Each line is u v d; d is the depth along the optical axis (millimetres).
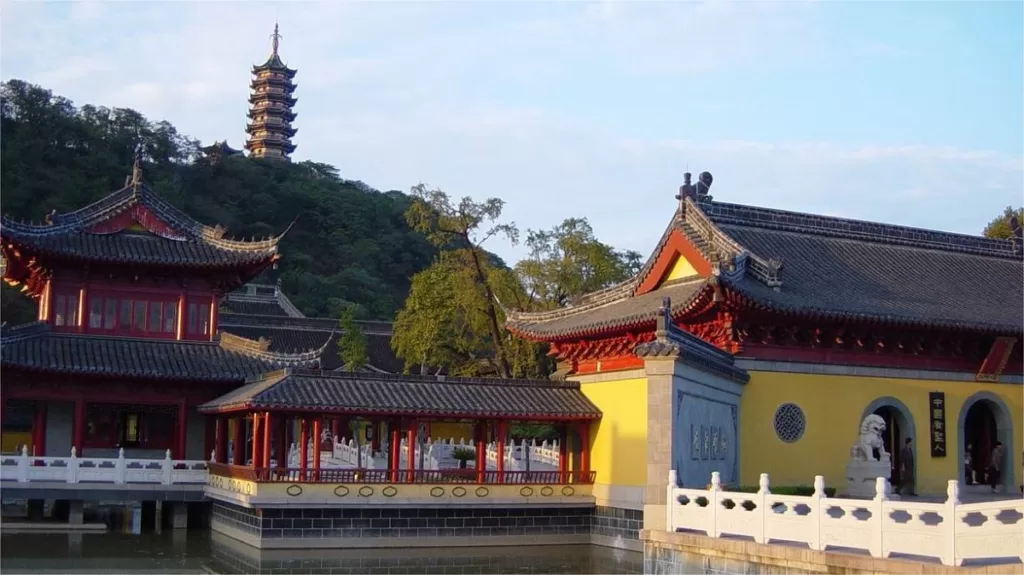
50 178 122812
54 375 51594
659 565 29234
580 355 46500
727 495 28062
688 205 45906
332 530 39625
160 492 47281
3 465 45469
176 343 56125
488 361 71250
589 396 44656
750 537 27562
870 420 42031
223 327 89000
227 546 42312
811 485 41625
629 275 73375
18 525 46562
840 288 44094
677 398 32562
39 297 58688
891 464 45375
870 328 42406
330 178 186875
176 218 57688
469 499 41344
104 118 147375
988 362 45625
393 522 40469
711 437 36719
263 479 39000
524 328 49844
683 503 30672
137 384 53594
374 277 152625
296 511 39344
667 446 31844
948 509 22531
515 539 41938
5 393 51000
